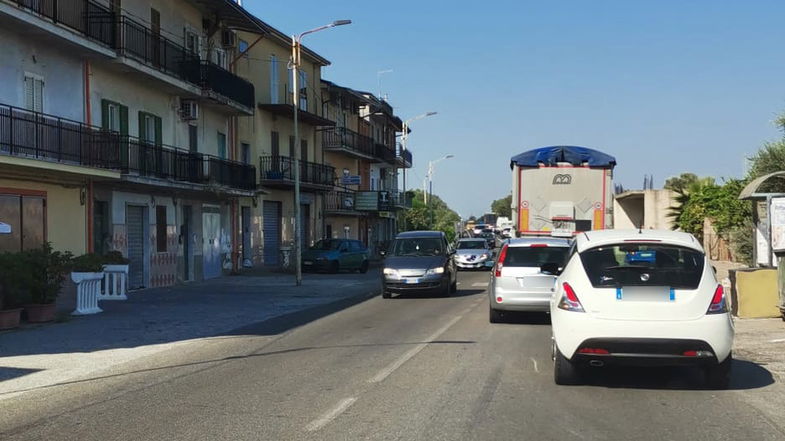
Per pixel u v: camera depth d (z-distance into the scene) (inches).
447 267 792.3
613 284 300.2
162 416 272.5
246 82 1200.2
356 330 521.3
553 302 326.0
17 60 689.0
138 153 880.9
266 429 251.4
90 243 802.8
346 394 306.0
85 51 770.2
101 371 373.1
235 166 1170.0
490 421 259.6
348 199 1833.2
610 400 291.9
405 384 325.1
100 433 249.6
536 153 741.3
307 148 1641.2
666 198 1636.3
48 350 441.7
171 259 1014.4
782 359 382.9
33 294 566.6
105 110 840.9
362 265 1425.9
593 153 733.9
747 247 940.0
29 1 676.7
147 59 887.1
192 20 1080.2
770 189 869.2
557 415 267.9
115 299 761.0
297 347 442.6
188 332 521.7
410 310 660.1
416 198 3986.2
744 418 264.4
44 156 692.7
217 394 310.3
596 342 294.0
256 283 1054.4
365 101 2043.6
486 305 697.6
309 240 1643.7
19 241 684.1
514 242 557.0
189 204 1072.2
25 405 296.0
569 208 733.3
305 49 1572.3
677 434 243.9
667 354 290.5
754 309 543.5
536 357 394.9
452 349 424.5
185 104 1040.8
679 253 309.3
